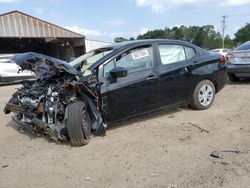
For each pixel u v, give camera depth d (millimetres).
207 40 91062
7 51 39125
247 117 6664
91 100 5555
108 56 5891
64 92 5395
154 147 5152
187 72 6832
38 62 5527
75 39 32812
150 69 6266
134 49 6199
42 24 29312
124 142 5434
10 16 27812
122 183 4027
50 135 5379
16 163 4812
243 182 3930
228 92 9453
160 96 6406
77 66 6082
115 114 5812
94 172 4379
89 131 5516
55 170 4504
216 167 4359
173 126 6219
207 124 6270
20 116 6012
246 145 5109
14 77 15500
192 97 7109
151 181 4043
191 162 4547
